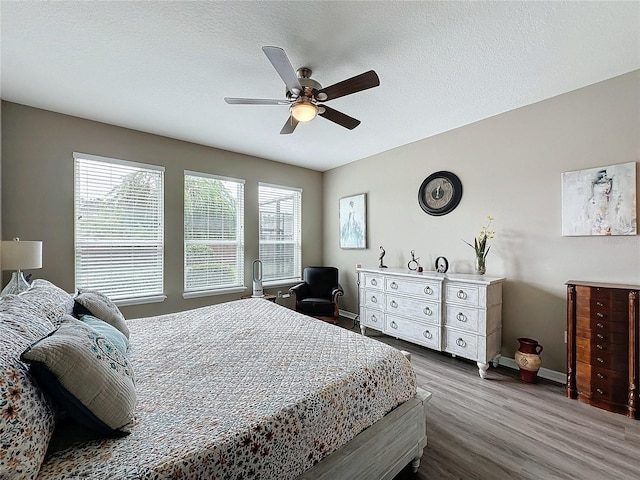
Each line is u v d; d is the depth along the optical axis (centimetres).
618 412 208
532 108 278
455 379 265
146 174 355
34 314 123
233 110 292
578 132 251
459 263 338
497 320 287
